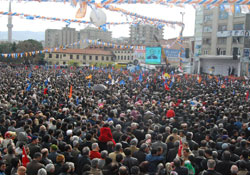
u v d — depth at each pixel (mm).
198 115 12242
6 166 6668
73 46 151500
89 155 7340
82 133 9219
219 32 56438
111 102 16094
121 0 8711
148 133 9492
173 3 8242
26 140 8148
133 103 16062
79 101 16141
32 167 6355
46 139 7957
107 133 8500
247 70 52219
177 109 13844
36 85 24891
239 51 53094
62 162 6684
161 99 17547
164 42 78312
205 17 59719
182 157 7207
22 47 82750
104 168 6266
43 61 88375
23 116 10445
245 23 52000
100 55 102375
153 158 7133
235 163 6910
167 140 8680
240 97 19938
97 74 42094
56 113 12086
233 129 10695
